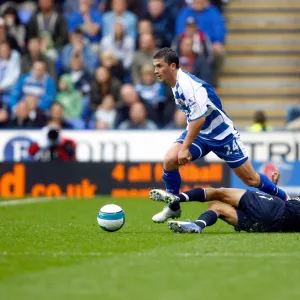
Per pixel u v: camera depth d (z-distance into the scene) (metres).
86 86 68.69
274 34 75.94
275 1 77.06
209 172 60.72
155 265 25.02
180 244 29.97
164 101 66.50
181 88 34.31
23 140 63.34
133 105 65.25
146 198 60.25
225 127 35.97
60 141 62.81
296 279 22.88
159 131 61.84
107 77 67.31
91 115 67.94
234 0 77.06
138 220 42.47
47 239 32.12
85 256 27.00
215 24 71.44
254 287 21.64
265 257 26.69
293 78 74.12
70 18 73.44
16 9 73.88
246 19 76.56
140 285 21.86
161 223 39.50
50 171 62.84
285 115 72.44
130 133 62.22
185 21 71.00
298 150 60.06
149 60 69.50
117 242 30.84
